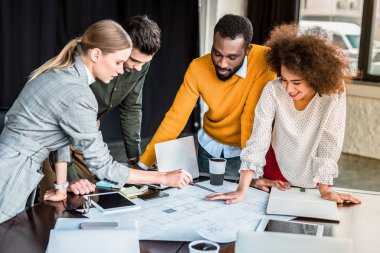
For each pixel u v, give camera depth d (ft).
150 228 4.94
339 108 5.96
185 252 4.44
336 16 19.49
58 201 5.70
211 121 7.64
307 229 4.81
